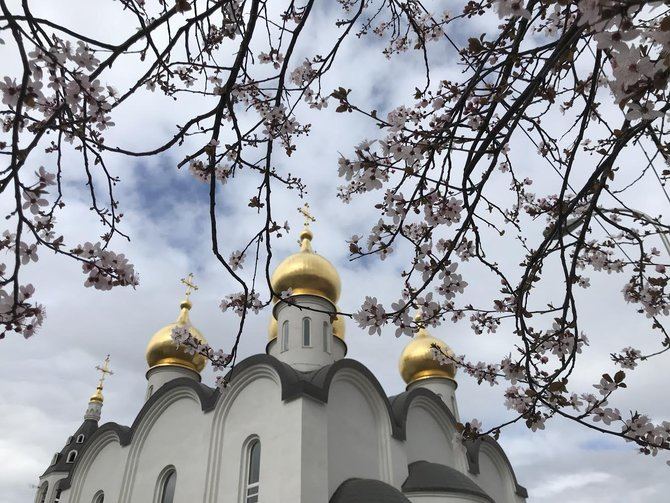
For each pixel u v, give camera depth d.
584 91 5.39
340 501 18.00
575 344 5.34
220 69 4.47
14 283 3.76
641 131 4.49
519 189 6.67
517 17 3.95
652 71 2.67
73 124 3.88
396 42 6.87
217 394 22.23
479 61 4.82
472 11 5.25
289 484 17.59
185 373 31.28
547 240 5.32
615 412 5.27
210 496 20.16
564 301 5.42
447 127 4.66
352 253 5.48
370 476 20.89
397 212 5.18
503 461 28.00
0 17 3.23
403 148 4.66
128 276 4.76
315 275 28.64
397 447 22.34
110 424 27.02
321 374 20.95
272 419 20.02
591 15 2.61
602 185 5.02
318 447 18.59
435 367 31.06
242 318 5.43
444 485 21.06
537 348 6.29
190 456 22.23
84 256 4.64
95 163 4.38
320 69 5.27
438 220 5.22
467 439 6.46
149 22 4.30
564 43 3.90
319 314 27.75
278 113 5.32
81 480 27.03
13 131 3.41
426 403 26.30
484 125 4.64
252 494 19.34
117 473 24.84
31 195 4.08
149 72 4.11
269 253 5.35
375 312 5.61
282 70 5.05
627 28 2.62
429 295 5.79
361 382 22.78
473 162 4.70
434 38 6.14
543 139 5.52
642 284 6.61
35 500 36.78
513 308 6.67
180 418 23.98
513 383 6.46
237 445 20.69
